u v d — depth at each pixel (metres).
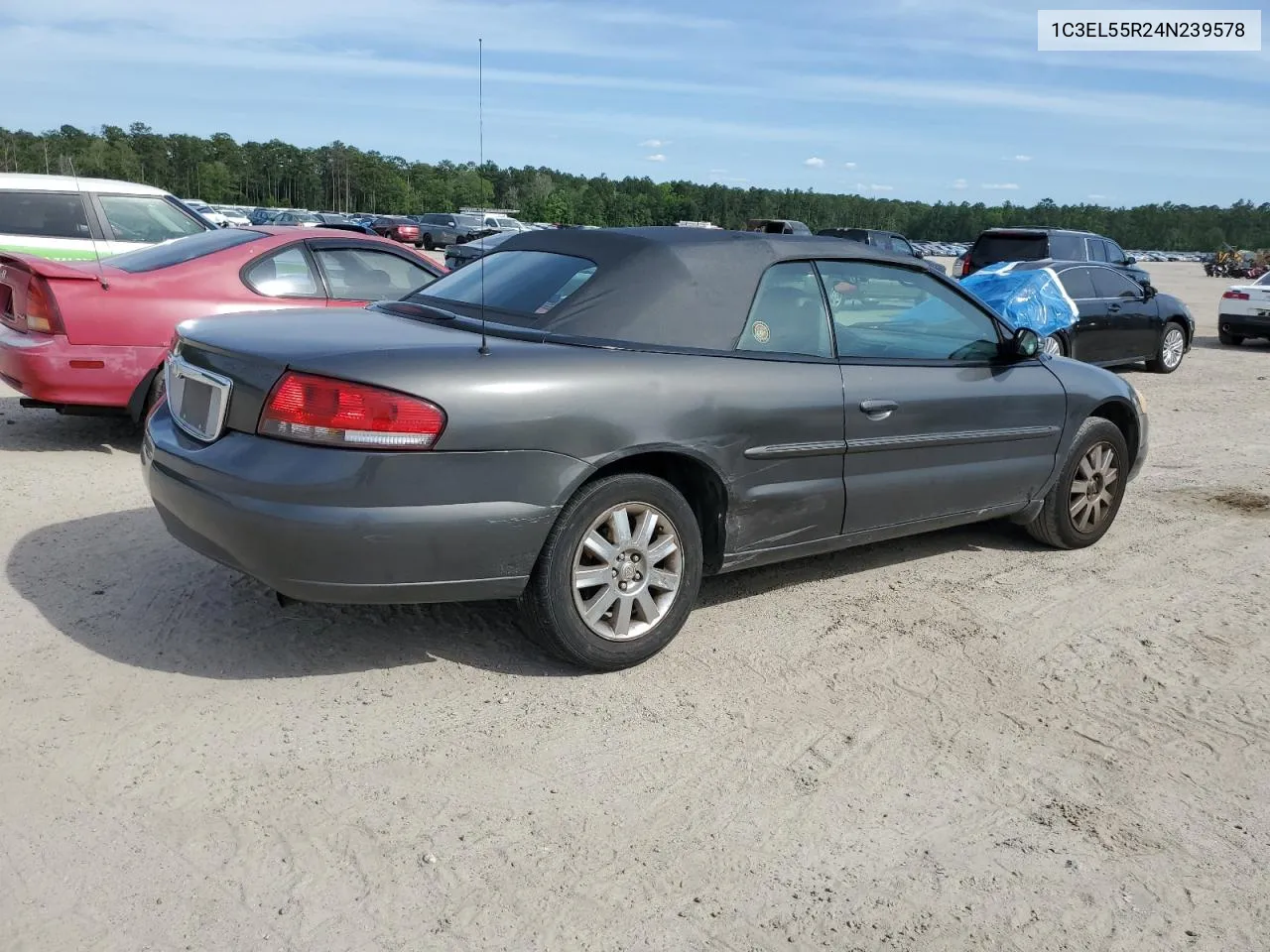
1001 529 5.78
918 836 2.82
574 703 3.47
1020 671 3.91
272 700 3.37
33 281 5.95
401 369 3.15
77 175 9.60
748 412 3.79
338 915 2.39
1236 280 52.38
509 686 3.56
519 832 2.74
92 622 3.85
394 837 2.69
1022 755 3.29
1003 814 2.95
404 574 3.21
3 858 2.53
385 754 3.09
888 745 3.31
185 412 3.62
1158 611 4.59
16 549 4.55
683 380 3.64
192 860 2.56
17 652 3.59
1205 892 2.64
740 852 2.71
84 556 4.51
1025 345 4.78
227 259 6.39
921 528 4.63
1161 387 12.13
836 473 4.15
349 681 3.53
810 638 4.12
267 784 2.90
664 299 3.74
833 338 4.20
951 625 4.32
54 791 2.81
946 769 3.18
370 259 6.97
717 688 3.64
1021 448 4.92
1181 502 6.53
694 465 3.78
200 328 3.68
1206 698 3.75
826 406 4.02
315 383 3.12
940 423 4.48
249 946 2.28
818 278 4.19
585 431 3.40
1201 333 19.84
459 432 3.18
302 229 6.89
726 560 3.95
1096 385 5.25
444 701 3.43
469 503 3.22
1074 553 5.36
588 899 2.49
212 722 3.21
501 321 3.73
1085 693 3.75
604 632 3.62
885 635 4.19
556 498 3.36
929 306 4.59
